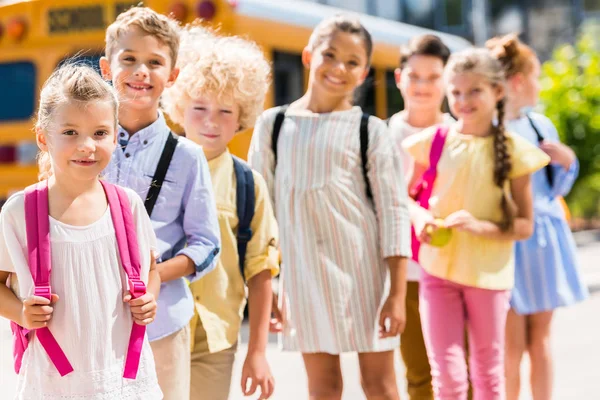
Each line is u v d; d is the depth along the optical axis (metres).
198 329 5.02
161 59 4.68
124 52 4.64
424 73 7.34
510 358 7.04
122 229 3.89
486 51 6.62
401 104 14.58
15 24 12.55
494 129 6.42
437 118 7.48
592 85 21.31
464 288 6.27
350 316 5.62
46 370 3.75
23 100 12.62
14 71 12.66
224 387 5.08
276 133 5.81
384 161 5.66
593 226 25.03
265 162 5.82
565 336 11.66
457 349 6.21
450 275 6.23
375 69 13.85
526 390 8.70
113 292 3.85
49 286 3.73
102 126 3.78
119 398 3.82
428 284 6.36
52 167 3.87
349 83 5.77
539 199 7.17
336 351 5.61
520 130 7.29
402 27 15.27
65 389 3.74
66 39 12.29
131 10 4.77
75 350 3.75
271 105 11.88
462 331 6.29
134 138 4.61
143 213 4.04
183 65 5.32
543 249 7.07
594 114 21.31
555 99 21.33
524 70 7.32
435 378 6.22
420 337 6.91
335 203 5.63
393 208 5.62
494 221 6.35
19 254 3.78
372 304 5.65
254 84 5.35
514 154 6.38
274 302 5.83
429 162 6.59
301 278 5.67
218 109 5.25
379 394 5.71
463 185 6.42
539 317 7.22
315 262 5.64
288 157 5.73
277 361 10.27
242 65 5.29
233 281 5.16
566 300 7.11
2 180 12.80
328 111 5.82
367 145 5.68
